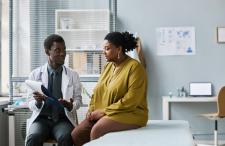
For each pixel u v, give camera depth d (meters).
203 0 5.27
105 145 1.93
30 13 4.86
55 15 4.89
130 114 2.58
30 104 3.04
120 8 5.30
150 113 5.31
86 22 4.98
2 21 5.04
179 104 5.30
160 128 2.61
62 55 3.11
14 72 4.78
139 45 4.95
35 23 4.87
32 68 4.80
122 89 2.65
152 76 5.32
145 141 2.04
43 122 3.01
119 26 5.30
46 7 4.91
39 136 2.84
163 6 5.30
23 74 4.80
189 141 2.05
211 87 5.26
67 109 3.01
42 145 2.88
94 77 4.66
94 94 2.86
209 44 5.29
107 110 2.60
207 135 5.28
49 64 3.17
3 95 5.02
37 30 4.87
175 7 5.29
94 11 4.92
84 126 2.78
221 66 5.28
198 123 5.29
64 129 2.89
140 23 5.30
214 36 5.28
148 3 5.30
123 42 2.74
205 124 5.28
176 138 2.15
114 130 2.52
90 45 4.92
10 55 4.58
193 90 5.26
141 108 2.66
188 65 5.30
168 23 5.30
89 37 4.96
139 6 5.30
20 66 4.81
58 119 3.04
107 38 2.76
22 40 4.84
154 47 5.31
